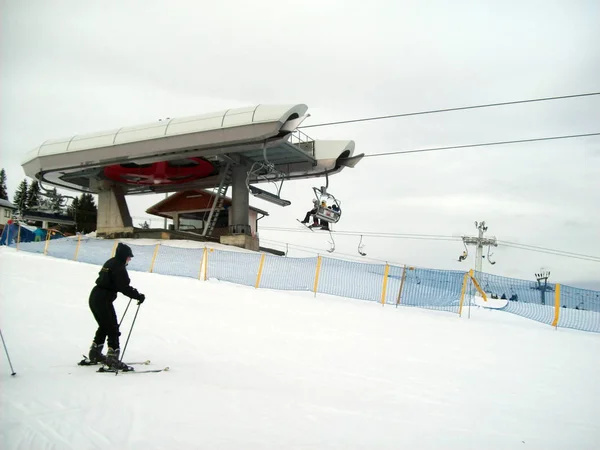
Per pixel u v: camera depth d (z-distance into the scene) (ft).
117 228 119.85
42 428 12.40
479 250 154.92
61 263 65.10
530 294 52.80
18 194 269.85
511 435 15.47
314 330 33.86
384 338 32.50
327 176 115.34
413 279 52.85
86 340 24.58
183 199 142.61
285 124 88.12
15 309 30.83
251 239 110.63
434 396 19.86
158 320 32.65
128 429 12.79
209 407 15.25
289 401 17.02
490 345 32.12
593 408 19.44
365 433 14.38
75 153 106.32
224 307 40.70
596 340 37.19
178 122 94.99
